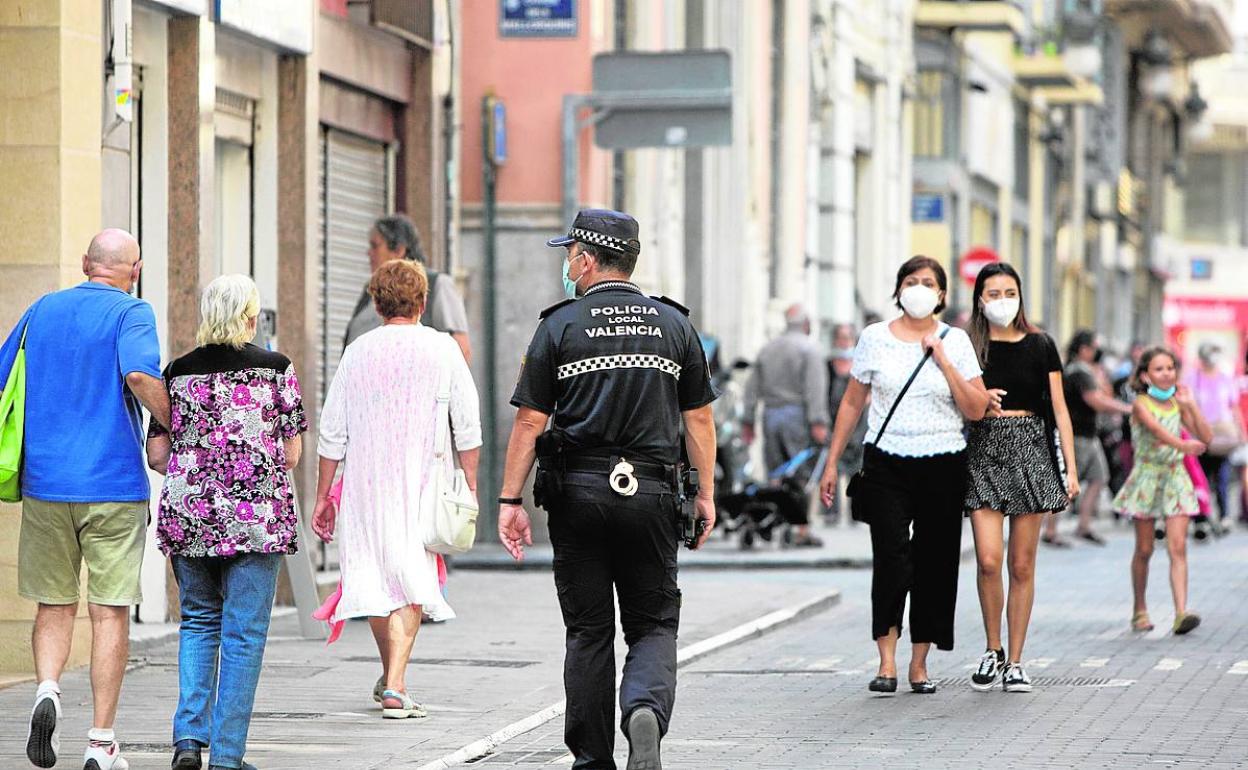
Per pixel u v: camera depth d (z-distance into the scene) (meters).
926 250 100.94
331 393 29.11
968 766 25.20
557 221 57.88
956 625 40.47
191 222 37.25
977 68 109.38
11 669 32.06
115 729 27.28
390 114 48.41
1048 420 31.83
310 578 36.94
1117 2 152.00
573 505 22.78
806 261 82.38
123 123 34.81
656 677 22.47
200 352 24.34
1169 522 39.22
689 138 52.59
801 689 32.12
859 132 90.56
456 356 29.08
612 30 61.34
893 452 31.08
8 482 24.44
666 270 67.12
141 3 35.97
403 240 36.28
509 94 57.94
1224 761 25.39
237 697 24.00
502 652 35.50
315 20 41.88
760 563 54.94
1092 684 32.34
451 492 28.80
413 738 26.75
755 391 59.72
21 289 32.09
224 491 24.08
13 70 32.12
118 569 24.31
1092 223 153.75
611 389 22.81
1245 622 41.19
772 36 79.38
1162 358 39.28
